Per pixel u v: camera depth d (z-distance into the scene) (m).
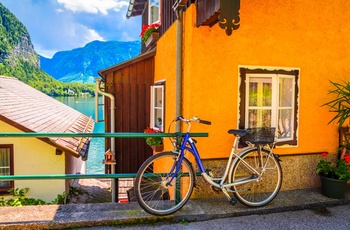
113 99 6.49
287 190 3.96
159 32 6.26
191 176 3.28
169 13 5.24
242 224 3.06
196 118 3.14
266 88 3.84
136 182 3.05
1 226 2.82
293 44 3.87
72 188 9.92
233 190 3.37
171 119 4.66
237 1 2.84
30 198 8.06
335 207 3.53
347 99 3.93
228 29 2.83
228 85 3.66
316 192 3.88
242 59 3.69
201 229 2.95
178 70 3.85
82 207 3.27
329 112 4.09
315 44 3.96
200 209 3.27
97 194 10.13
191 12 3.53
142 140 6.91
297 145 3.99
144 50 9.05
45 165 8.35
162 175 3.21
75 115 16.33
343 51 4.10
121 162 6.85
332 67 4.07
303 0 3.87
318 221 3.15
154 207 3.21
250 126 3.80
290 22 3.84
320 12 3.95
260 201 3.48
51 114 11.98
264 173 3.82
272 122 3.86
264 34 3.74
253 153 3.54
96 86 6.68
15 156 8.20
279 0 3.77
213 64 3.60
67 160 9.06
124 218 3.01
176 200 3.27
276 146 3.89
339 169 3.69
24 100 11.98
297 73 3.91
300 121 3.99
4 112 7.56
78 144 8.89
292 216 3.27
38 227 2.88
